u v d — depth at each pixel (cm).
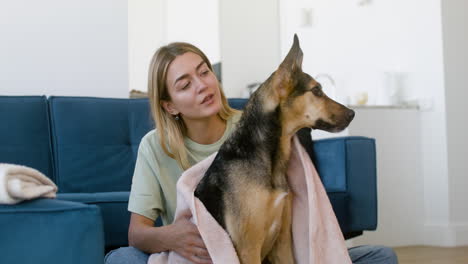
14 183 84
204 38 564
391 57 372
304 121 118
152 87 147
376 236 326
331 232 117
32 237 82
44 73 273
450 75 327
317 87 120
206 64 149
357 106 323
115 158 243
